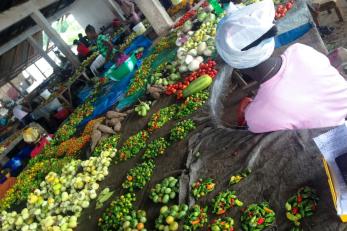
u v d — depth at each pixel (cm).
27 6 2144
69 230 686
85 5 3105
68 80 2038
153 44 1316
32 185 1014
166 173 627
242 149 505
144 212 564
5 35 2298
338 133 313
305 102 364
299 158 416
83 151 1004
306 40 725
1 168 1546
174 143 691
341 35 848
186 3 1460
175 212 499
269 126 390
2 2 1912
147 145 771
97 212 685
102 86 1449
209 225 444
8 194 1104
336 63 517
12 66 3127
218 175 503
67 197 762
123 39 1914
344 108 372
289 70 360
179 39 1048
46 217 744
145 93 989
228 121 673
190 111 754
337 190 308
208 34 965
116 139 899
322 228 343
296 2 800
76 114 1448
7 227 809
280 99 365
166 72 980
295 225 368
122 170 762
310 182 390
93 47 2277
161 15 1312
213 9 1069
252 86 686
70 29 4931
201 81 780
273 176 429
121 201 628
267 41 348
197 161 553
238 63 360
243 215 417
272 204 408
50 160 1112
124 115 974
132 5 1897
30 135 1445
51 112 1809
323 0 888
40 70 3875
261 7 351
